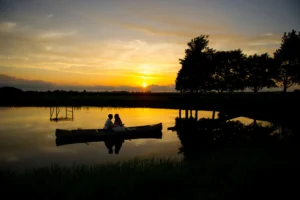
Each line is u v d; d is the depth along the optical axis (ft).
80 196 17.71
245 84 118.62
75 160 38.47
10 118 102.68
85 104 194.80
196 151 42.80
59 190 19.07
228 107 72.49
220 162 28.48
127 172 23.73
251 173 22.22
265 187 18.66
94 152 44.01
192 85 101.60
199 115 116.57
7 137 60.13
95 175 22.90
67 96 255.50
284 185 18.85
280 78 94.48
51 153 43.45
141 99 223.30
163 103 194.90
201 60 98.17
